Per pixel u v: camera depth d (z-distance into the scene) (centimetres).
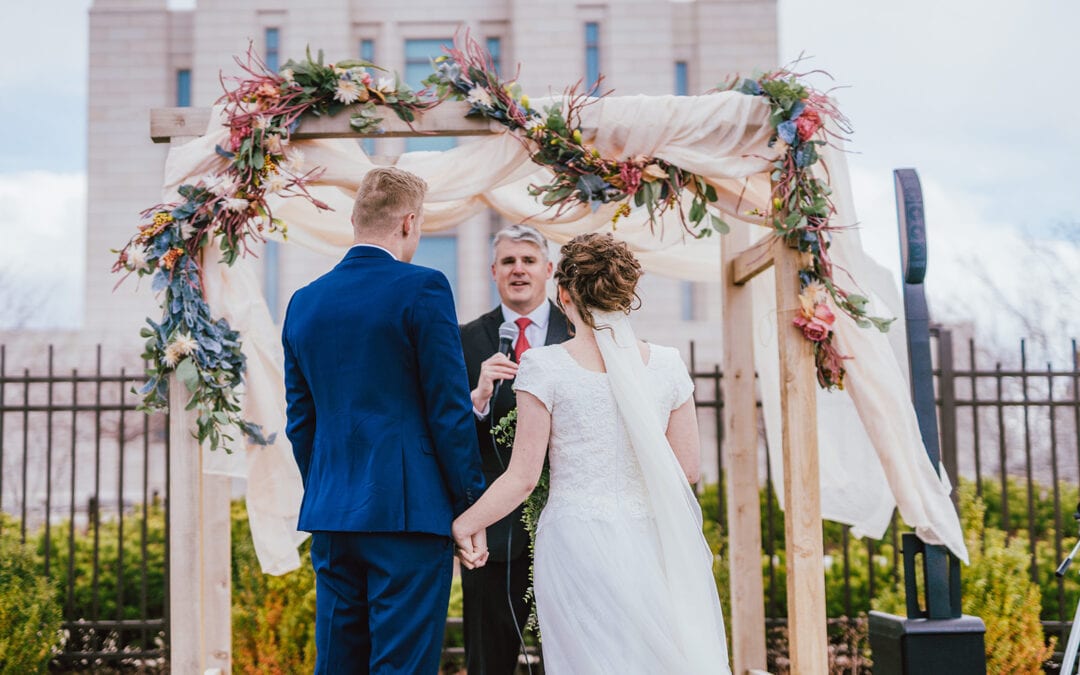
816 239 322
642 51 1316
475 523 230
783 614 525
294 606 438
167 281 316
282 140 318
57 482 1213
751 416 412
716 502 572
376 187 251
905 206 346
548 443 241
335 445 234
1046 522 612
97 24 1364
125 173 1343
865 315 322
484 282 1289
